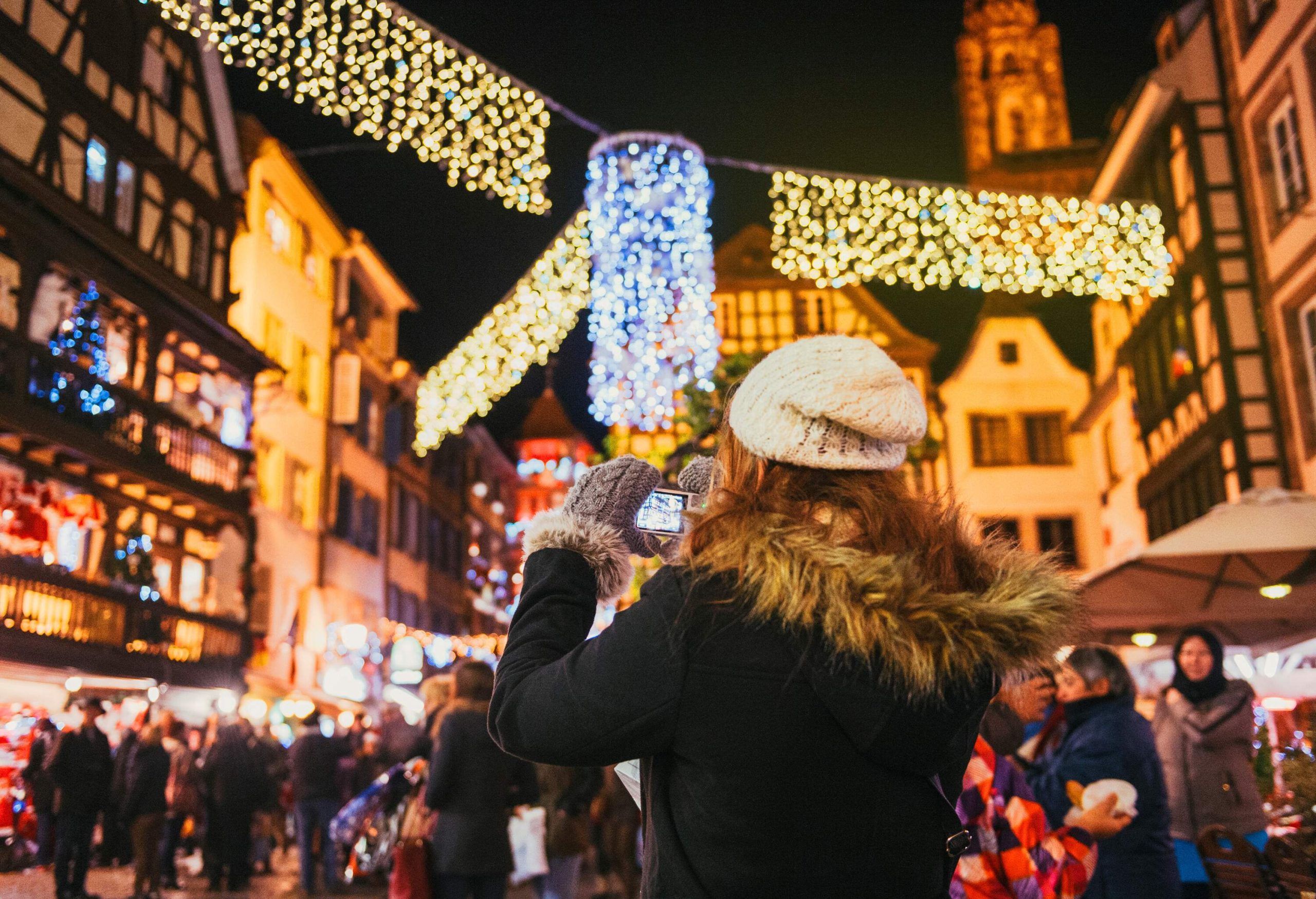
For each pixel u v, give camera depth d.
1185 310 19.14
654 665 1.39
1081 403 28.66
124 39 18.59
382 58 10.07
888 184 14.96
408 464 33.53
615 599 1.68
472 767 5.25
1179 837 5.58
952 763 1.46
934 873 1.43
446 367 21.84
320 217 26.78
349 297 28.92
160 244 19.44
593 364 13.34
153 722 11.77
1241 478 17.41
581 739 1.41
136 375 18.61
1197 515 20.02
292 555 24.75
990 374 28.95
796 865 1.35
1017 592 1.43
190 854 16.41
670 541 1.74
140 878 10.53
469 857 5.17
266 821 14.29
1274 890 4.48
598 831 11.12
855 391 1.48
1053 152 28.83
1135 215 19.06
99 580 17.30
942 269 15.70
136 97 18.86
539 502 50.88
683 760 1.41
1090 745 4.19
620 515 1.71
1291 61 16.03
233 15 9.60
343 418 27.47
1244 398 17.56
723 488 1.54
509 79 10.63
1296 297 16.56
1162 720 5.78
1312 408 16.39
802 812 1.35
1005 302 29.64
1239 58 17.77
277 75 9.74
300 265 25.92
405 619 32.62
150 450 18.28
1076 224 18.41
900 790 1.39
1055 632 1.42
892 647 1.31
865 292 29.58
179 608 18.78
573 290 15.92
